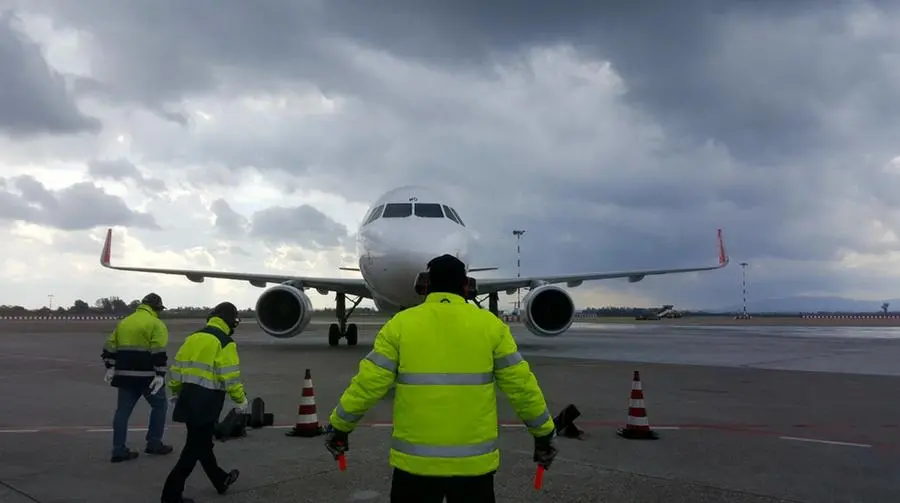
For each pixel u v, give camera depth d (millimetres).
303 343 23281
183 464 4770
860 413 8539
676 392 10445
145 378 6223
